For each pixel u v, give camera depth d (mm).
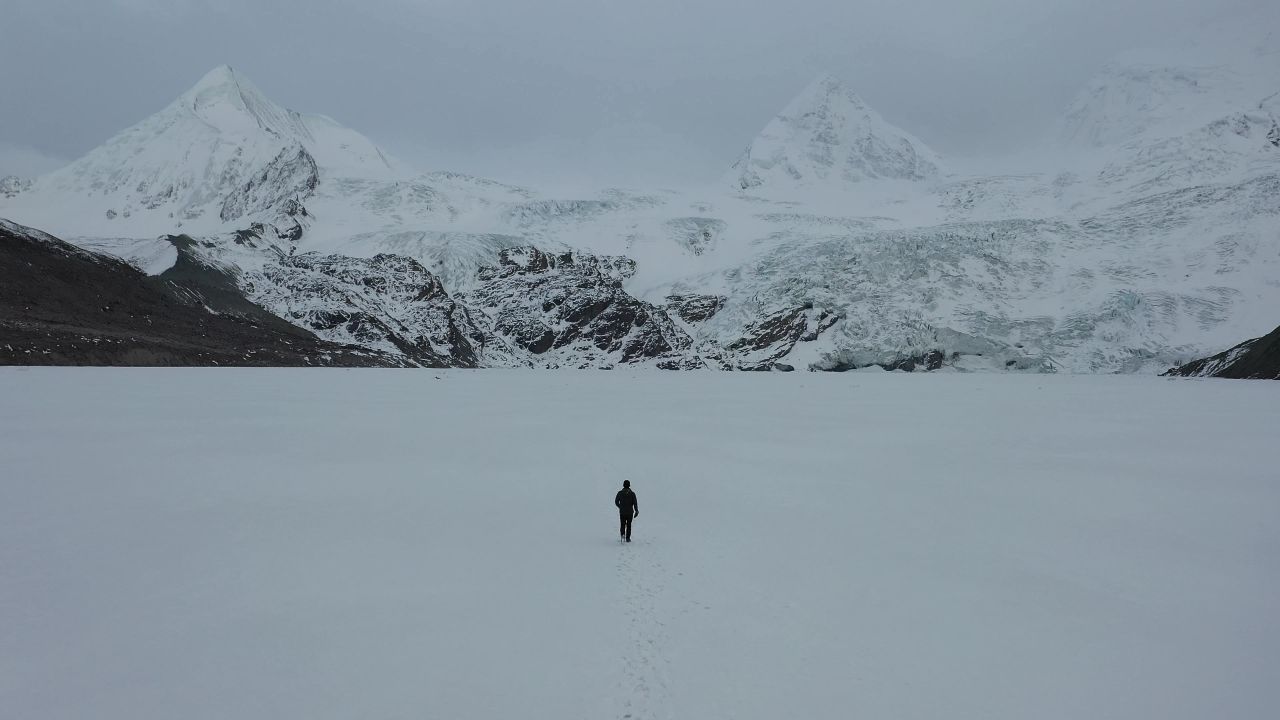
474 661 13742
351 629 15234
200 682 12891
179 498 26562
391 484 29625
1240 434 48500
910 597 17500
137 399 57062
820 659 13984
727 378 142000
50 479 29016
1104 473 33969
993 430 50750
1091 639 15250
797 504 27125
